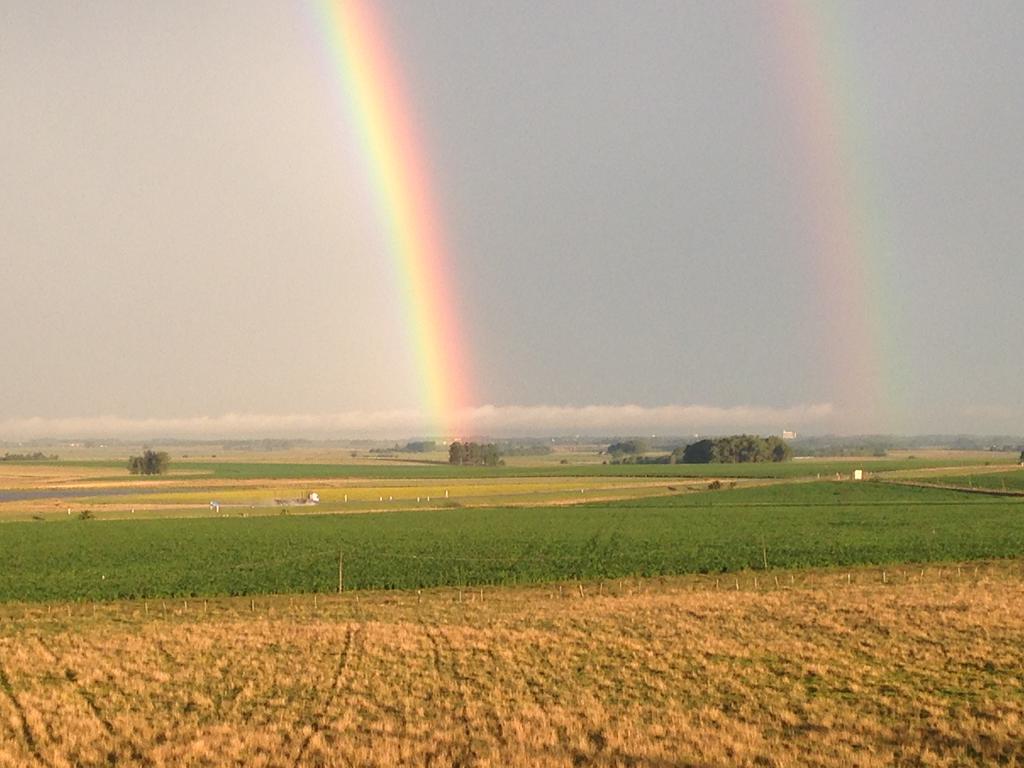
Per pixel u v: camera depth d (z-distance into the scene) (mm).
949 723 26594
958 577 58062
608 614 45750
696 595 52031
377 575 62656
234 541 81500
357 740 26219
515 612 47938
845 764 23375
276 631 42688
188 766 24250
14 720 28844
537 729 26453
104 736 27078
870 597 49000
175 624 46312
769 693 30469
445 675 33781
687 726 26562
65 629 45719
